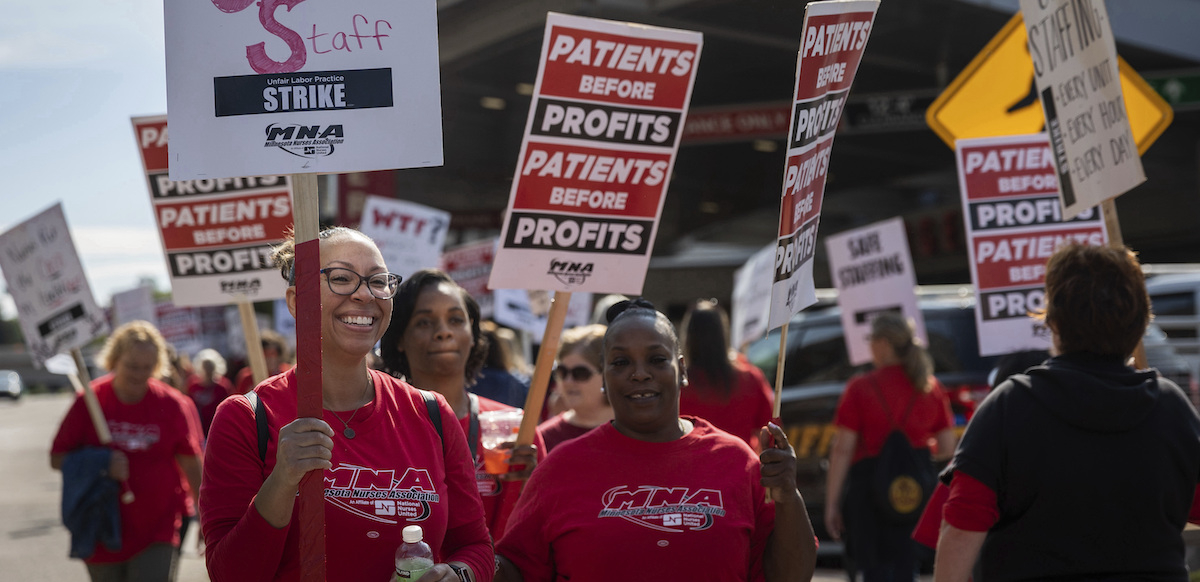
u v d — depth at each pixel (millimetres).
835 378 9094
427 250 9336
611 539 2930
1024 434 2881
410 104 2693
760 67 17609
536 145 3662
